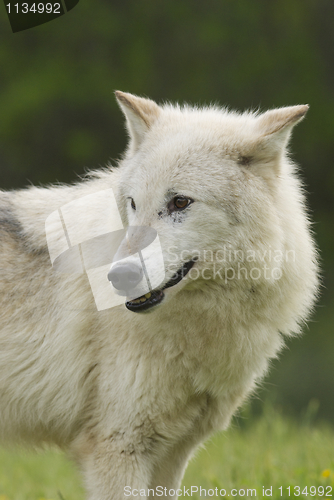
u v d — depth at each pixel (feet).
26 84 194.59
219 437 86.48
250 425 108.27
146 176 43.55
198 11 208.64
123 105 47.70
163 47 204.64
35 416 49.21
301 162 196.13
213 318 44.04
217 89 196.65
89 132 194.18
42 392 48.24
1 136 192.95
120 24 205.16
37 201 50.65
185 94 195.11
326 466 58.29
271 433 82.58
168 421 45.44
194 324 44.06
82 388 47.24
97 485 45.27
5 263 48.44
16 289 48.01
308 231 47.78
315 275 47.70
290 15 215.10
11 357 47.91
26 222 49.52
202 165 43.24
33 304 47.78
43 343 47.57
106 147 191.93
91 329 46.42
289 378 146.82
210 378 45.21
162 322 43.83
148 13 205.67
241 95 197.88
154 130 46.85
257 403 135.85
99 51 203.82
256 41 205.36
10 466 80.43
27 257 48.55
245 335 44.47
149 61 200.34
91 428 47.11
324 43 215.72
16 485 67.05
